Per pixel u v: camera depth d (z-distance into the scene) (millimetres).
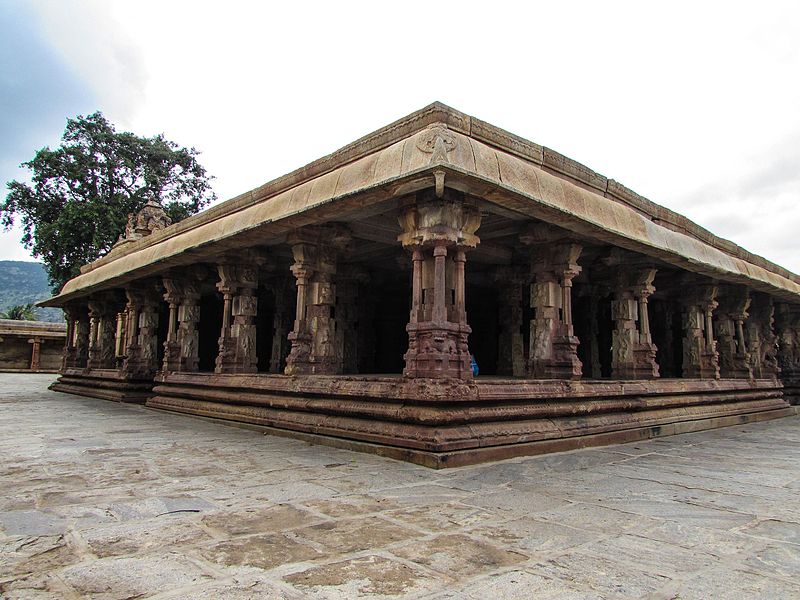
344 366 12125
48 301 19078
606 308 13602
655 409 9102
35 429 8352
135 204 34281
